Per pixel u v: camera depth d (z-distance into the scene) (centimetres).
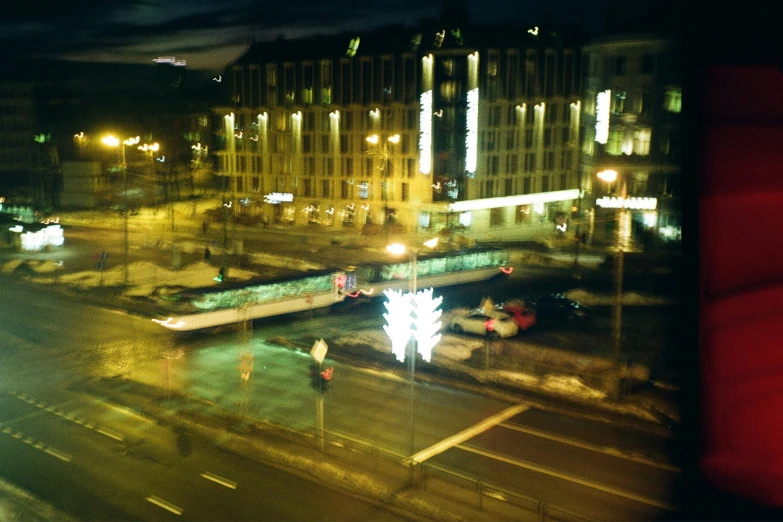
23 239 6581
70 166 10581
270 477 2047
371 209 8119
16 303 4594
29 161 12025
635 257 5806
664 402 2636
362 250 6738
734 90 517
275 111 8775
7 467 2114
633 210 6147
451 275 5016
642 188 6131
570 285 5084
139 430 2434
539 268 5753
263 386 2933
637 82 6053
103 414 2602
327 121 8331
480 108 7538
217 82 15638
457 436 2356
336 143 8269
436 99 7538
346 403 2711
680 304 541
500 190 7912
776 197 509
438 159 7650
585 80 6681
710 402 522
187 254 6531
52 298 4741
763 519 509
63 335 3797
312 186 8606
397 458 2136
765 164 512
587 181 6638
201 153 13775
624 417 2498
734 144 517
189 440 2336
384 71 7788
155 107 13988
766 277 512
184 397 2766
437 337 2650
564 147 8481
